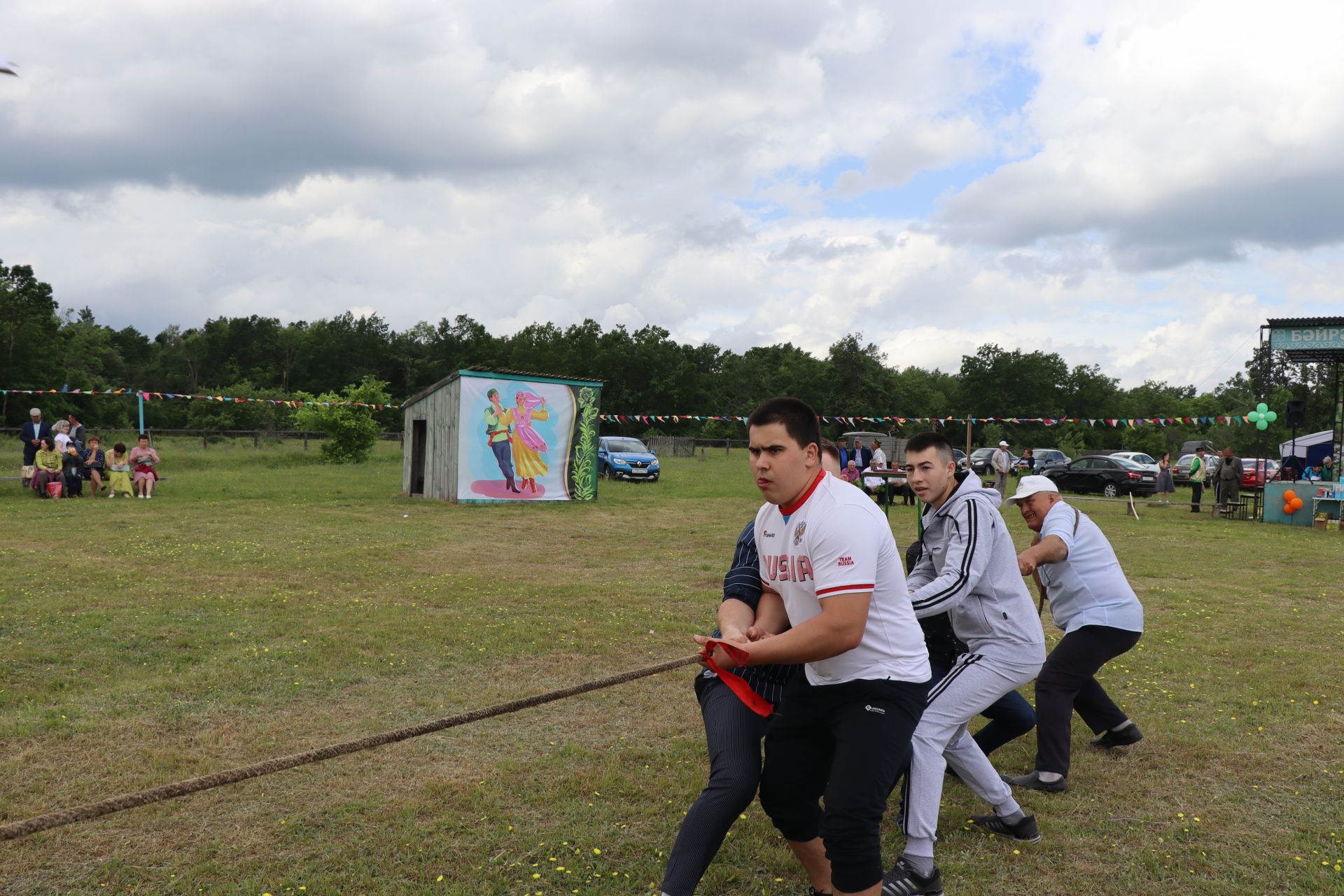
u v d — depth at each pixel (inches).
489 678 258.5
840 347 3437.5
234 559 448.1
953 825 168.7
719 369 4207.7
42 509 656.4
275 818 164.2
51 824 82.3
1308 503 778.2
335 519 637.3
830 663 117.4
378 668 263.1
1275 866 153.5
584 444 847.7
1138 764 201.9
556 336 4082.2
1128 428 2618.1
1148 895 143.9
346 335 4940.9
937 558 159.9
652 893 140.9
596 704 234.5
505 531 611.8
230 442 1685.5
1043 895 143.9
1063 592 189.2
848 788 111.7
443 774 187.0
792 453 114.0
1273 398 2030.0
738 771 119.2
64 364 2758.4
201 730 209.6
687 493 965.2
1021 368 3319.4
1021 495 194.7
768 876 146.8
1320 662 291.3
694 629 321.7
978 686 149.9
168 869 144.6
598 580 426.6
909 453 159.9
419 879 143.6
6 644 275.6
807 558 114.1
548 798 175.0
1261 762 203.3
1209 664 286.5
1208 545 615.5
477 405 788.0
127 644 280.7
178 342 5467.5
